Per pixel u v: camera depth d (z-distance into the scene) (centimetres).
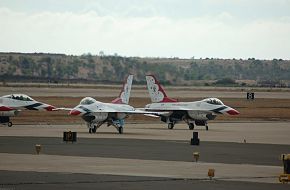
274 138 17550
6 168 10619
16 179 9512
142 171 10538
